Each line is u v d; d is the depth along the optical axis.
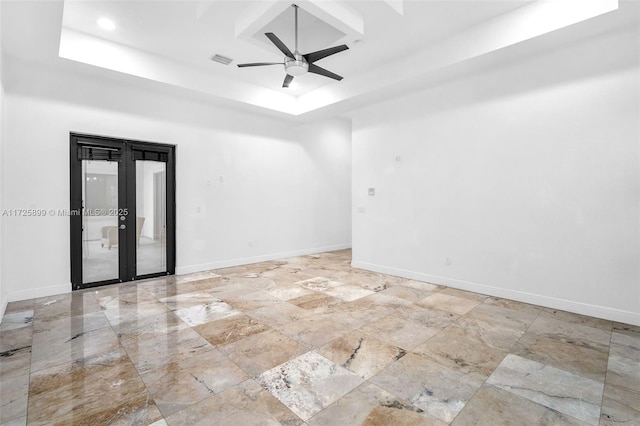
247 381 2.33
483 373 2.44
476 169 4.56
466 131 4.66
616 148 3.47
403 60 4.75
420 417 1.94
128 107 4.98
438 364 2.57
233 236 6.36
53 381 2.32
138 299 4.21
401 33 4.15
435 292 4.58
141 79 4.71
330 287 4.84
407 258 5.42
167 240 5.56
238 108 6.20
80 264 4.64
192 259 5.79
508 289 4.27
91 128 4.65
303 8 3.22
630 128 3.39
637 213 3.36
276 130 7.04
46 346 2.87
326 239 8.22
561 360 2.63
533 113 4.03
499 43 3.81
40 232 4.28
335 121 8.36
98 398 2.12
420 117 5.20
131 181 5.12
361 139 6.12
